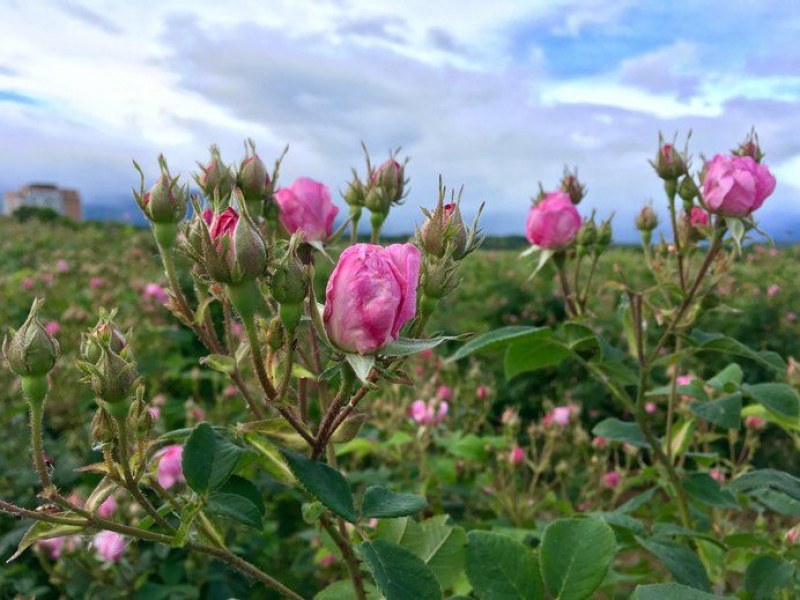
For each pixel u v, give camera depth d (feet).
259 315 0.80
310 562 1.71
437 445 2.03
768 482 0.97
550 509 2.08
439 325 4.34
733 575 1.51
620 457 2.70
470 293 5.13
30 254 5.94
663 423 2.72
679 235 1.23
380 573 0.58
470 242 0.73
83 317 2.76
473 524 1.66
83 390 2.24
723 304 1.17
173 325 3.13
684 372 3.25
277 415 0.81
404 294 0.63
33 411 0.65
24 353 0.63
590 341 1.15
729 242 1.13
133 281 3.87
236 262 0.62
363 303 0.61
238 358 0.80
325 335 0.64
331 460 0.84
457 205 0.72
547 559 0.73
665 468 1.20
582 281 4.57
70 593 1.44
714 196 1.09
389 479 2.00
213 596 1.53
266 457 0.77
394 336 0.64
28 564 1.60
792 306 3.81
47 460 0.71
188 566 1.55
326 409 0.82
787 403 1.09
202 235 0.63
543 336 1.15
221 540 0.75
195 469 0.63
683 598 0.62
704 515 1.33
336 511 0.60
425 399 2.29
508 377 1.23
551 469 2.33
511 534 1.32
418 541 0.84
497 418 3.19
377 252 0.63
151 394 2.63
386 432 2.20
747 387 1.13
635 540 1.02
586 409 3.40
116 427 0.66
